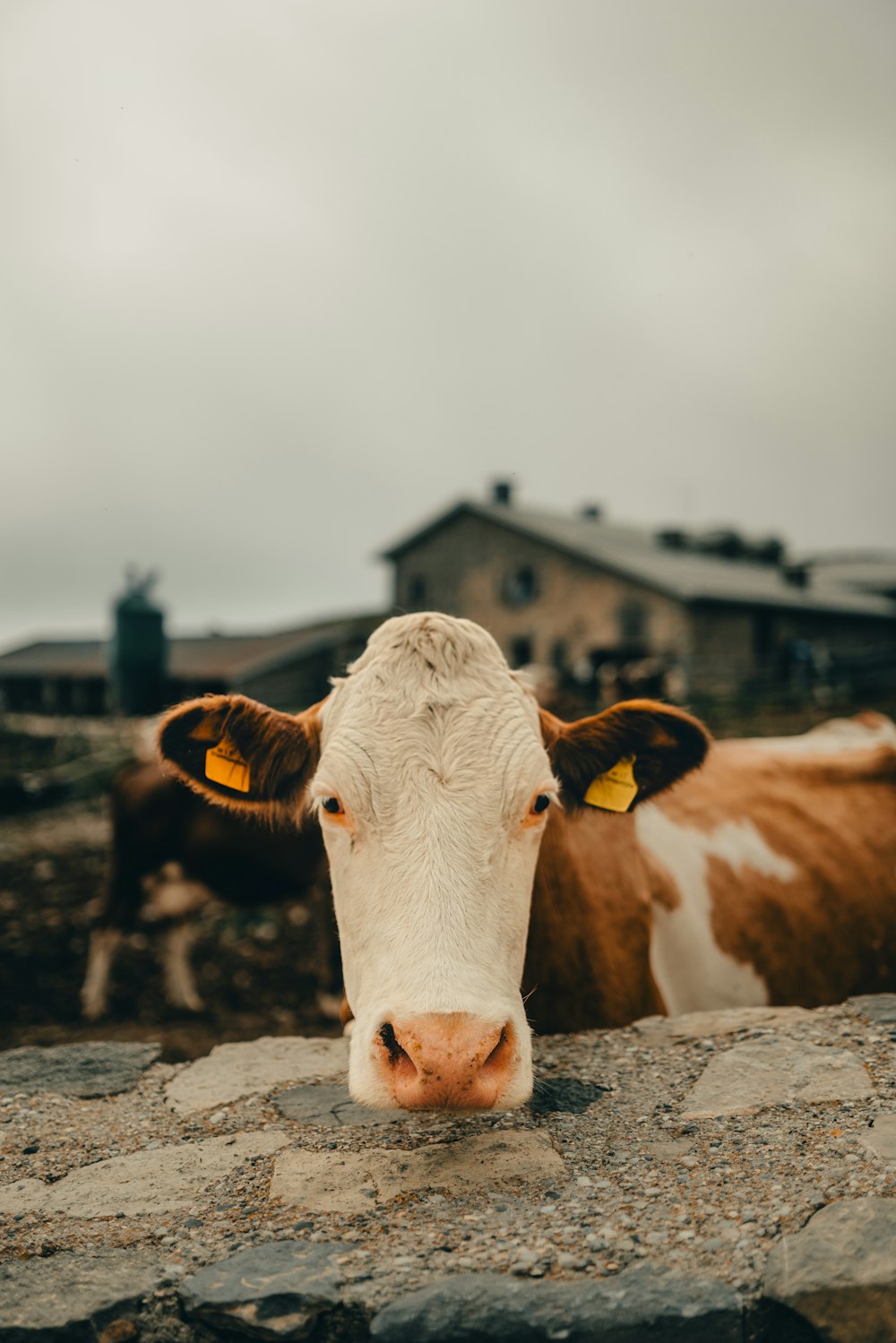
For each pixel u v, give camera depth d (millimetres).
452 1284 1985
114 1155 2662
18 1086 3152
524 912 2598
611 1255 2049
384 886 2443
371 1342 1938
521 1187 2324
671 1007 3873
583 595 31125
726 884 4211
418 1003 2166
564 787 3234
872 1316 1871
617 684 24141
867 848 4789
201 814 6730
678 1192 2244
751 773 4934
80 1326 2006
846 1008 3230
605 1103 2715
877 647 34656
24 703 43781
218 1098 2977
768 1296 1923
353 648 36125
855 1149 2342
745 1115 2574
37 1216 2365
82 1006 7086
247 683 34688
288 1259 2109
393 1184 2385
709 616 29328
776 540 41750
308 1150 2588
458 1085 2100
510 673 2986
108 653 24188
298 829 3217
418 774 2543
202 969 8023
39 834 13781
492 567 33406
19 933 8984
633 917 3627
